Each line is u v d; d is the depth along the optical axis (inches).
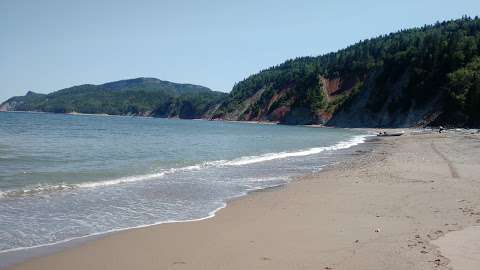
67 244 374.6
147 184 699.4
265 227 430.0
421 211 478.9
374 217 460.1
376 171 848.9
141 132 2603.3
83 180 705.6
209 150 1414.9
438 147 1457.9
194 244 373.4
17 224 434.9
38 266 320.2
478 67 3695.9
